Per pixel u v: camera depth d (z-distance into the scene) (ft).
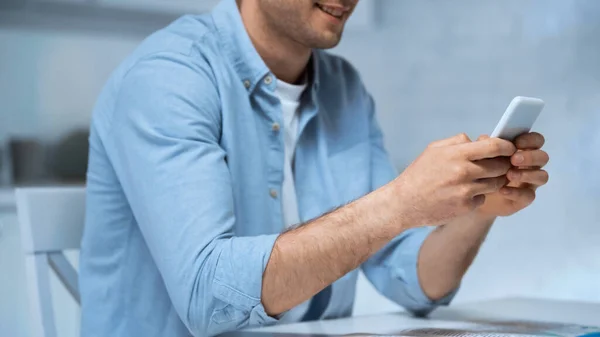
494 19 9.21
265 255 3.17
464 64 9.50
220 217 3.40
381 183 5.15
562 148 8.68
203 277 3.24
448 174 3.02
